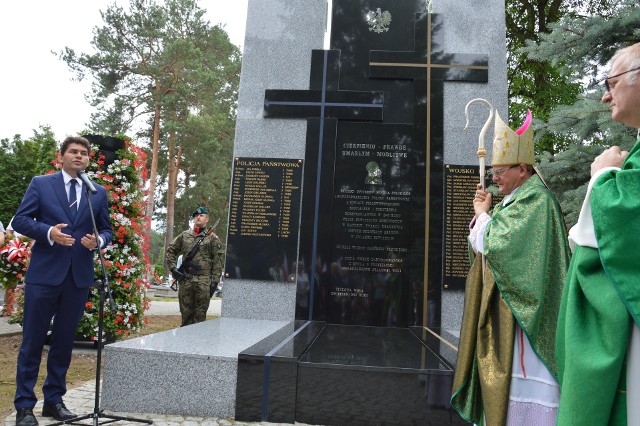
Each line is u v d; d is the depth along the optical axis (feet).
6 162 77.10
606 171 5.26
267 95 22.34
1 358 19.27
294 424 11.93
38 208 12.02
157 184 95.66
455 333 18.53
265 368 12.22
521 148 8.36
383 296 20.80
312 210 21.43
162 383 12.48
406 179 21.49
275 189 21.68
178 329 17.04
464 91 21.99
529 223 7.55
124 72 74.33
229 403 12.25
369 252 21.08
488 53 22.30
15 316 21.85
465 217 20.84
